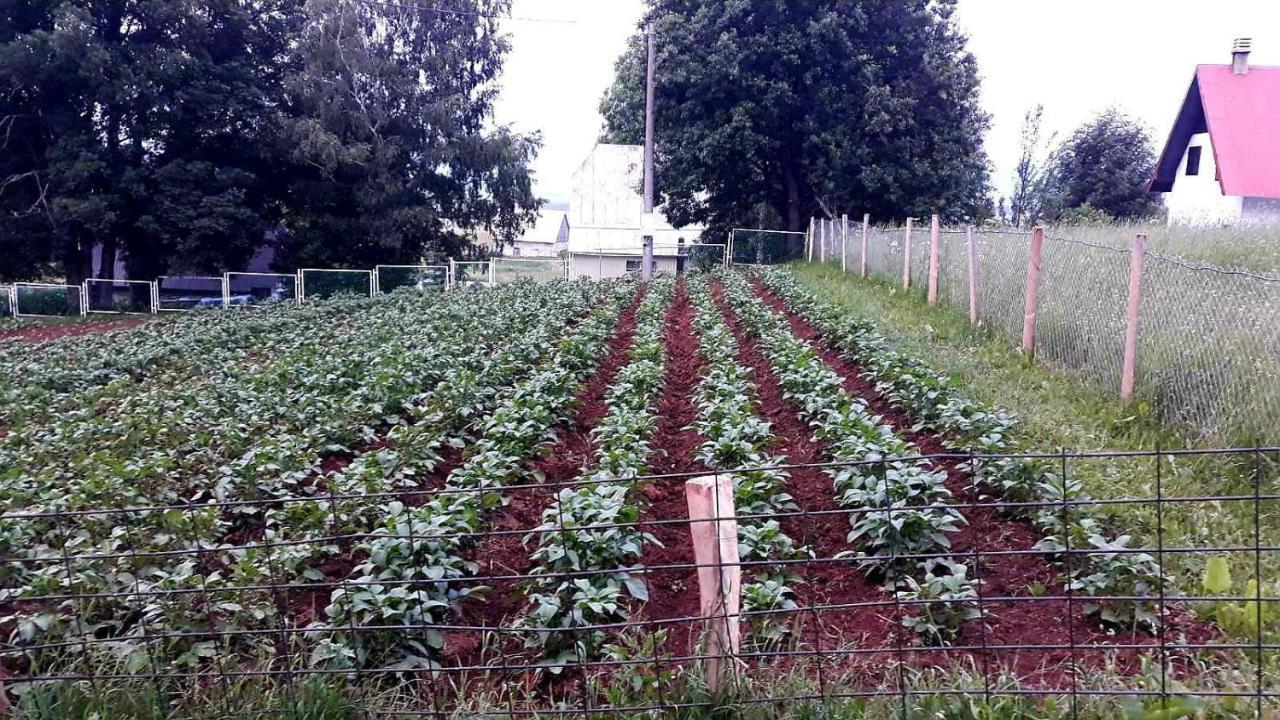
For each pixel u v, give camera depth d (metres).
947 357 11.66
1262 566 5.25
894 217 35.22
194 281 47.81
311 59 37.03
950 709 3.84
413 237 41.47
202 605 4.84
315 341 17.80
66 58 31.64
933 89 33.41
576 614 4.52
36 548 5.83
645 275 30.50
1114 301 9.47
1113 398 9.05
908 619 4.68
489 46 42.22
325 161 36.41
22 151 35.16
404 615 4.64
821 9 31.62
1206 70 31.80
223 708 4.12
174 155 36.75
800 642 4.55
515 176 42.41
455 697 4.37
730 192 36.97
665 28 32.97
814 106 32.72
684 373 13.36
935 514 5.49
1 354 19.41
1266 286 7.30
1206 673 4.08
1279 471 6.66
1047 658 4.45
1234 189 28.98
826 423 8.36
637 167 47.56
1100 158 46.81
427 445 8.37
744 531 5.44
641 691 4.12
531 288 28.09
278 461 7.97
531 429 8.54
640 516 6.80
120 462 7.92
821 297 18.84
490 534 4.36
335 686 4.21
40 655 4.70
